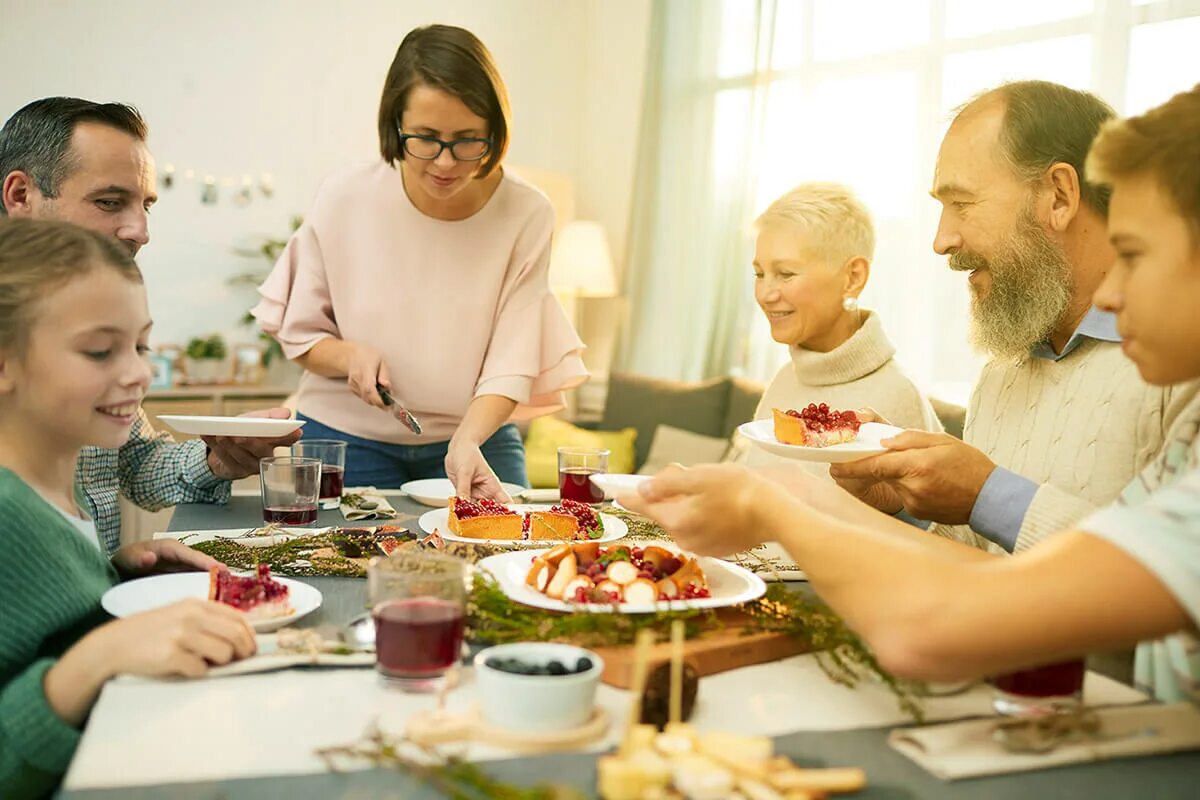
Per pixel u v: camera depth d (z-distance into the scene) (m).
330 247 2.31
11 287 1.11
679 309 5.05
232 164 5.13
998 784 0.79
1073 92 1.57
